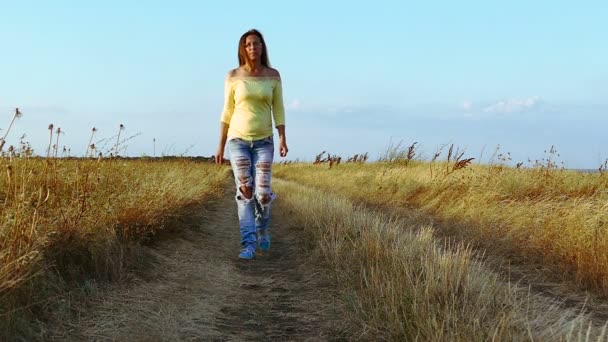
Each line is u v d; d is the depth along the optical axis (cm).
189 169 1247
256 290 453
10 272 291
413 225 748
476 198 816
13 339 266
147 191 621
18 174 462
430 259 410
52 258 369
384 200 1052
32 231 344
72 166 573
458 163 1101
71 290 357
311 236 632
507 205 736
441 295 344
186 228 684
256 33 566
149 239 537
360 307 354
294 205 940
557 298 422
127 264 438
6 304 278
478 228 666
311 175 1958
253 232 574
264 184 572
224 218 923
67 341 289
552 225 583
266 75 570
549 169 994
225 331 345
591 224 524
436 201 905
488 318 306
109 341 299
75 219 427
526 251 561
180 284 441
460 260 405
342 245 525
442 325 274
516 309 325
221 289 447
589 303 411
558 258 514
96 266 402
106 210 483
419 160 1766
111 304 356
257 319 374
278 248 638
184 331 333
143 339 303
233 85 570
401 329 304
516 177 957
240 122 566
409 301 331
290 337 338
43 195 439
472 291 353
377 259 437
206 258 551
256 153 576
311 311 389
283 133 588
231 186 1825
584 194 847
